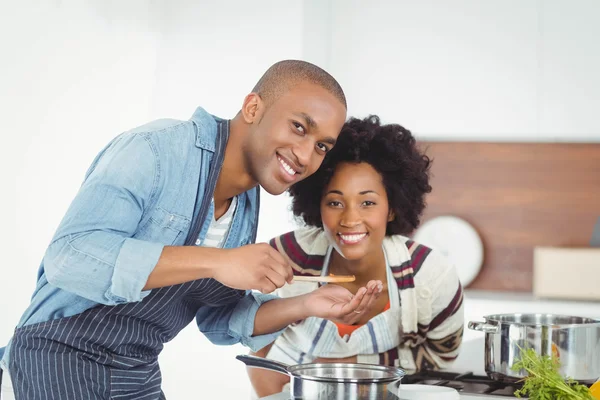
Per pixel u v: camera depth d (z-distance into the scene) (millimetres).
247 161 1232
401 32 3490
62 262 1082
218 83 3393
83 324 1205
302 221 1811
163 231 1203
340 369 1112
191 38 3416
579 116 3357
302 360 1605
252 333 1416
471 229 3414
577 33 3352
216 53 3402
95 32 3244
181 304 1355
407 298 1626
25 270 2988
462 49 3443
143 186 1136
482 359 1994
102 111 3262
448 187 3486
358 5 3521
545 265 3295
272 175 1209
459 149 3479
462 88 3449
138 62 3373
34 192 3020
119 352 1250
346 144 1559
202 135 1220
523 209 3434
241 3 3391
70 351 1204
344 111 1222
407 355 1643
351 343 1589
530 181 3430
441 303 1678
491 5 3420
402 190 1611
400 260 1644
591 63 3342
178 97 3410
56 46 3084
